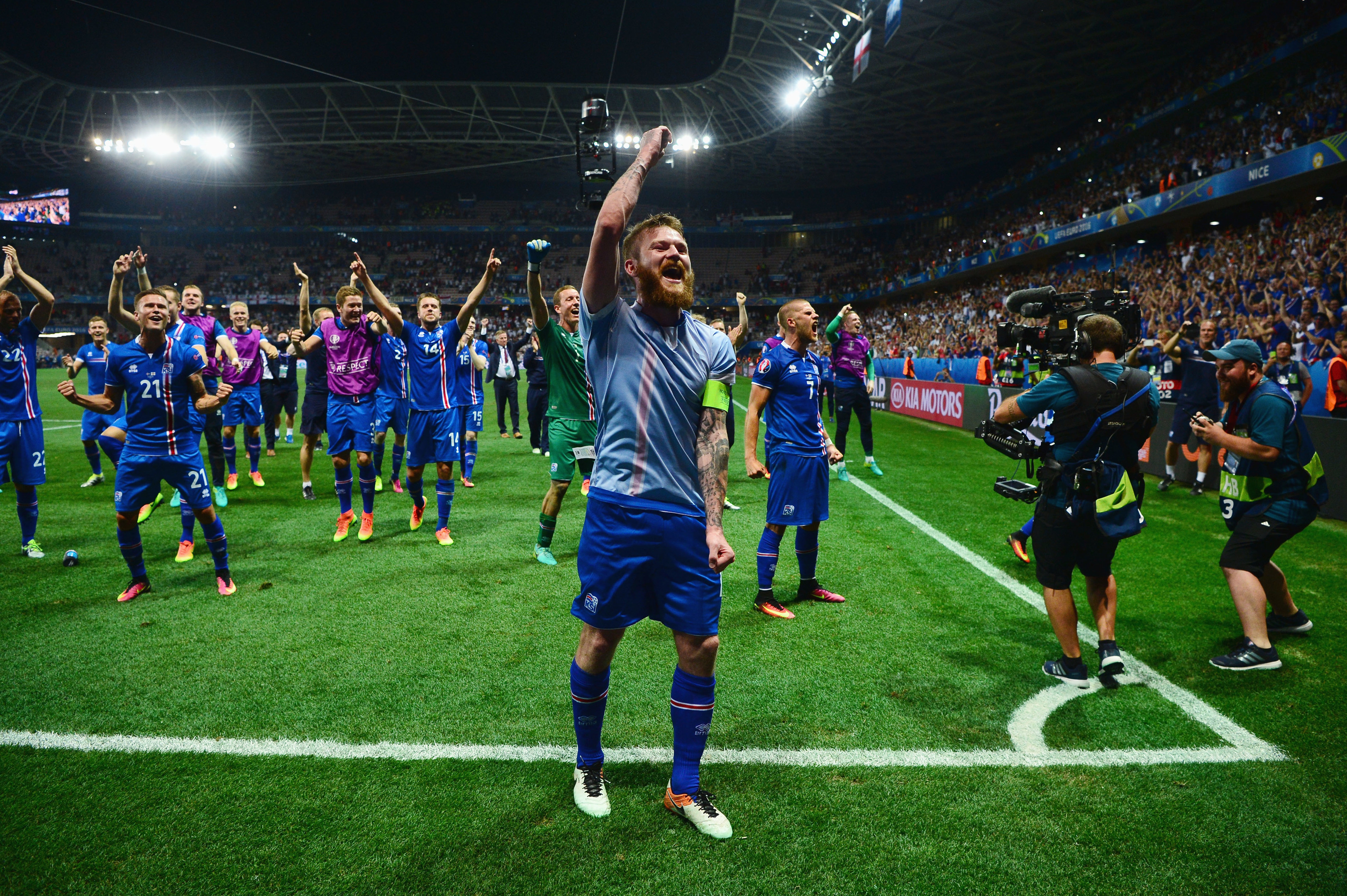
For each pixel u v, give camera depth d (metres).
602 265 2.18
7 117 37.12
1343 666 3.61
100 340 8.12
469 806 2.47
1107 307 4.55
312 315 7.55
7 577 4.87
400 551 5.61
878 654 3.76
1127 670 3.59
